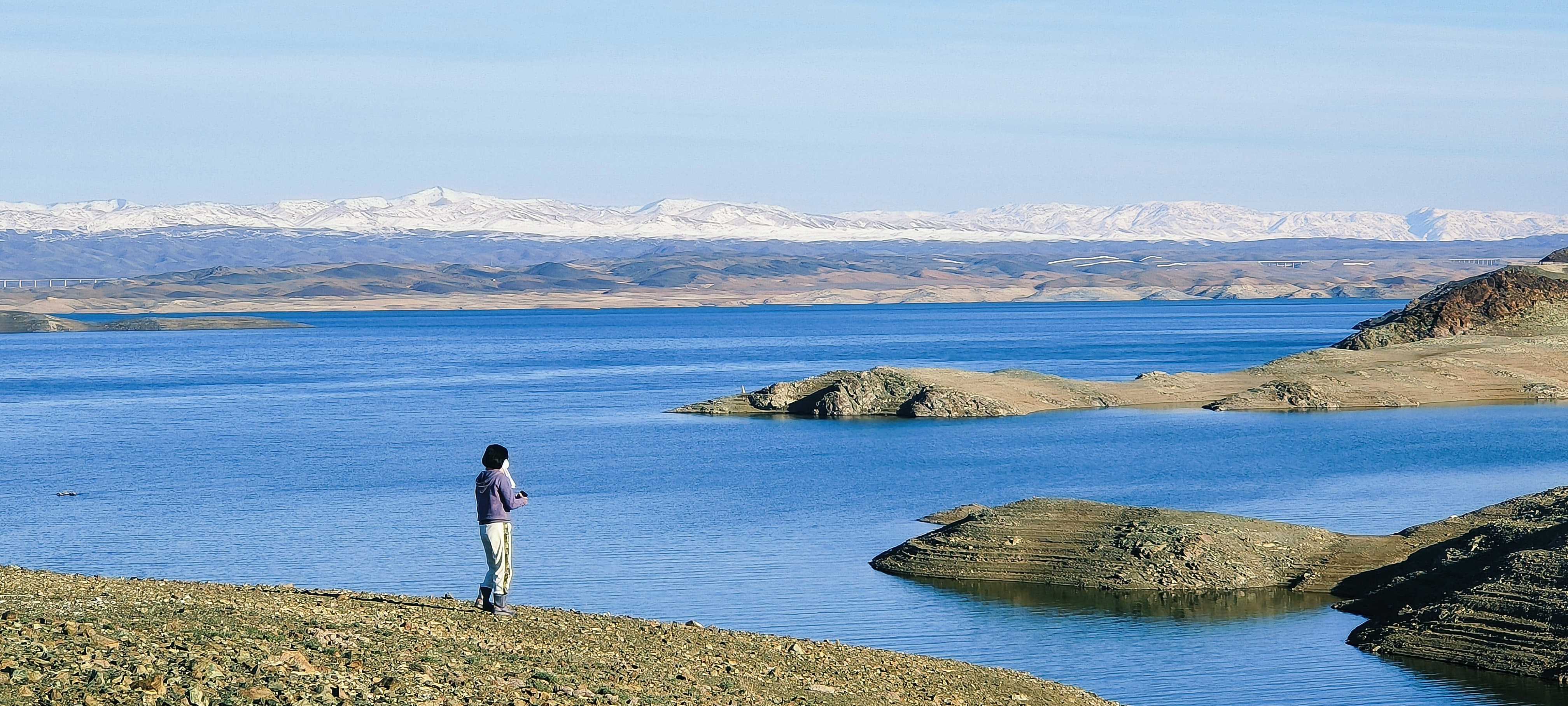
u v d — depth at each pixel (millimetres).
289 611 21797
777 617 41656
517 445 93812
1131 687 34438
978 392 113875
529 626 23812
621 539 55625
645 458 84750
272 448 94125
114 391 155250
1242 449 86250
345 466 83250
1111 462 80188
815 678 24328
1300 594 43719
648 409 123188
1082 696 29047
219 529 59312
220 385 164250
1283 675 35156
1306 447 86812
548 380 167375
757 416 113562
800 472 77375
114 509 65625
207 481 76250
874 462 81438
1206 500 65062
